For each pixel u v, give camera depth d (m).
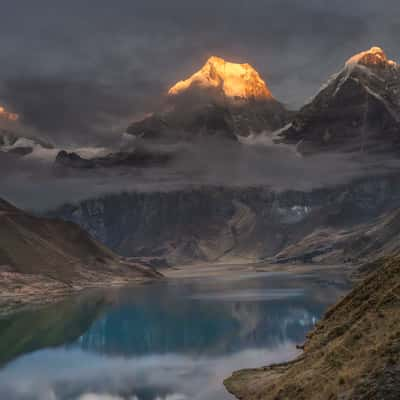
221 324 135.88
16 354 105.69
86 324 145.25
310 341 64.19
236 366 85.62
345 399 35.00
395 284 52.34
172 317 153.25
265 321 136.50
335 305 67.06
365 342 43.31
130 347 110.50
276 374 67.88
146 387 76.19
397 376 33.69
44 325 144.12
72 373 87.69
